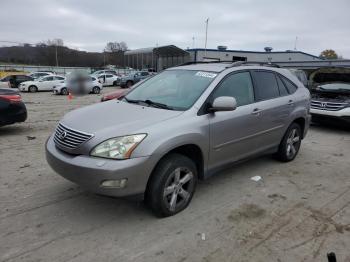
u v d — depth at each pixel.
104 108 4.33
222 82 4.50
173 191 3.83
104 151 3.41
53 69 60.38
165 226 3.68
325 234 3.61
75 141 3.61
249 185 4.91
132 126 3.59
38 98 21.33
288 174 5.43
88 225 3.67
